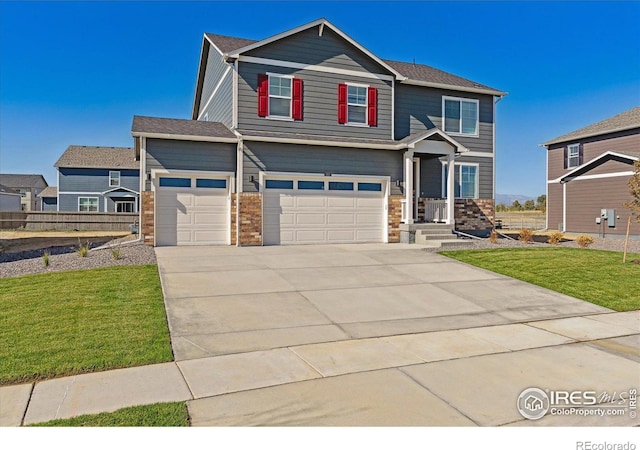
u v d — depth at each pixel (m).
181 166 14.38
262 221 14.90
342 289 8.96
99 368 4.94
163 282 8.98
